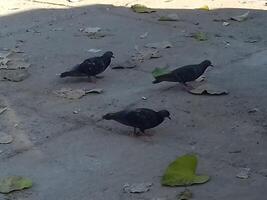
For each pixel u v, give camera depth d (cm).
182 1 623
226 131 377
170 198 317
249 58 480
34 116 399
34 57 489
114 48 503
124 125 385
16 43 518
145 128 370
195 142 366
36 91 432
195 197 317
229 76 449
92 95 424
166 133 376
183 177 328
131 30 542
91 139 371
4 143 369
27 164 349
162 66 467
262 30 538
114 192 323
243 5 608
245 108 402
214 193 320
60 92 428
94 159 352
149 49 498
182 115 396
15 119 395
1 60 479
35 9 604
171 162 346
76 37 529
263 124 383
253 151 356
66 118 395
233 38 521
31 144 368
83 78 451
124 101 414
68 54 493
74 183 332
